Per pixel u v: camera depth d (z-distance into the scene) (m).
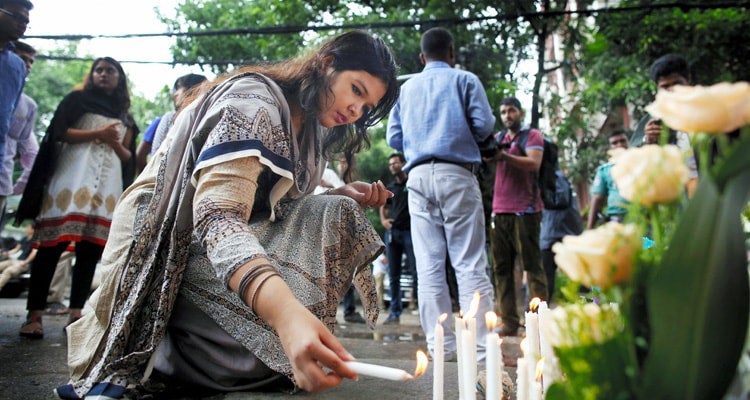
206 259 1.84
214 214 1.45
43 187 3.54
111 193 3.65
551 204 4.61
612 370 0.74
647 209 0.75
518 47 9.98
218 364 1.83
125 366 1.69
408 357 3.39
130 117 3.97
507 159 4.12
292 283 1.86
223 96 1.74
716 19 9.22
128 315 1.72
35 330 3.39
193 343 1.83
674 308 0.70
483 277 3.12
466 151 3.19
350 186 2.31
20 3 3.35
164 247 1.76
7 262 6.73
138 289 1.74
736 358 0.70
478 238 3.18
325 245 1.96
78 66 20.39
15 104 3.50
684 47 9.48
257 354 1.77
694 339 0.70
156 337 1.71
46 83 18.06
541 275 4.38
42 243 3.49
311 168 2.09
